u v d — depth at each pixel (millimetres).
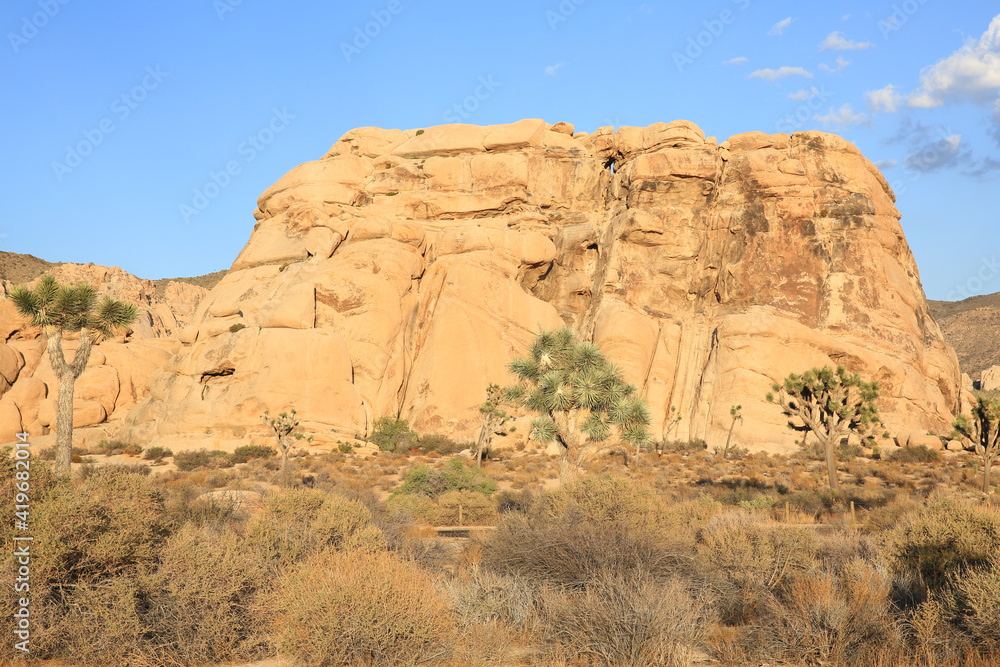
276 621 7379
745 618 8930
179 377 54062
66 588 7328
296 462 41719
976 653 6844
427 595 7285
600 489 12367
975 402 29719
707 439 53344
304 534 9672
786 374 54219
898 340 58750
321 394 51344
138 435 51156
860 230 61906
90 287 26922
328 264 59438
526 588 9008
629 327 59125
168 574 7484
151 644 7195
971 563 8477
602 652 7375
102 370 56906
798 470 40219
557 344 21438
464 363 58438
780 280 60344
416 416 56938
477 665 7109
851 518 20281
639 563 9258
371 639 6773
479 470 36688
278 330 53500
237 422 49594
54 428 52281
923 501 23312
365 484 32594
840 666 7148
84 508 7422
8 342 56875
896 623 7684
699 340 60656
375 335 57406
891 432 52438
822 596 7914
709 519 16250
